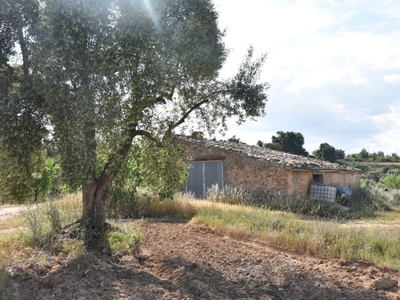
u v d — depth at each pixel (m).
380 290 6.71
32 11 7.25
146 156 9.85
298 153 51.47
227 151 21.45
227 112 9.01
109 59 7.08
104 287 6.06
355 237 10.27
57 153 7.38
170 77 7.67
